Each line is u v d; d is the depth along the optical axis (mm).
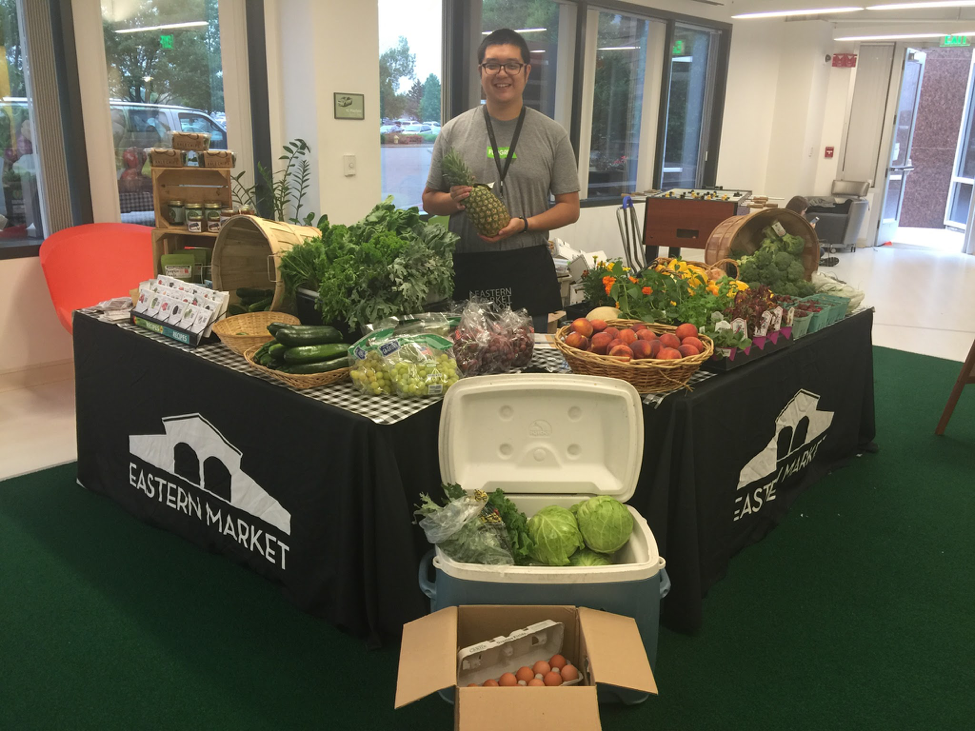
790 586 2484
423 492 2055
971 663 2137
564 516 1890
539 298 3121
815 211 9453
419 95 5508
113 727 1841
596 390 1922
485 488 1981
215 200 3377
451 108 5746
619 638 1671
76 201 4133
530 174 2998
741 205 5258
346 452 1937
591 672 1604
